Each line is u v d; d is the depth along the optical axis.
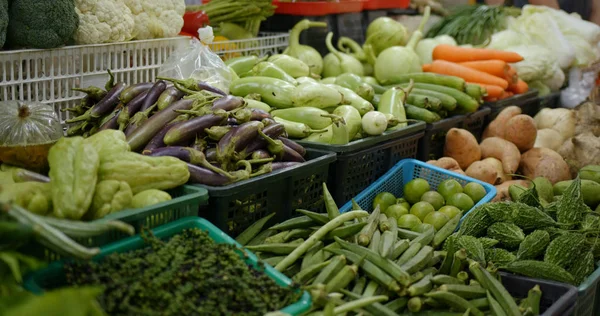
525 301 2.43
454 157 3.98
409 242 2.66
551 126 4.75
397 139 3.61
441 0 6.57
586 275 2.72
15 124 2.60
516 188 3.47
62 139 2.11
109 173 2.19
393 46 5.02
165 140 2.60
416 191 3.34
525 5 6.18
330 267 2.32
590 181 3.63
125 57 3.49
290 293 2.06
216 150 2.62
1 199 1.88
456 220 2.92
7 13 2.87
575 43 5.84
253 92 3.61
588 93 5.66
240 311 1.92
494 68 4.67
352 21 5.35
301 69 4.08
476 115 4.37
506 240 2.82
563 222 2.93
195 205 2.31
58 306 1.52
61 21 2.97
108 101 2.94
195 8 4.70
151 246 2.08
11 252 1.74
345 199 3.26
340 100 3.55
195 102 2.78
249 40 4.57
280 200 2.79
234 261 2.11
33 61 3.00
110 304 1.76
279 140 2.84
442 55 4.98
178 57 3.63
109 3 3.28
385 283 2.31
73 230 1.85
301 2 5.00
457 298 2.32
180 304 1.83
